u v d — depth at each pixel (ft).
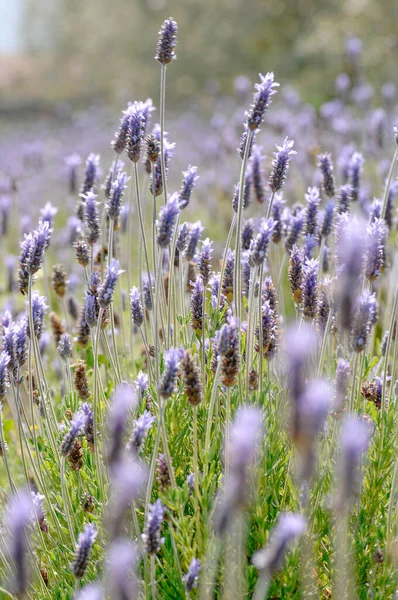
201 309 5.62
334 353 6.03
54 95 39.86
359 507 5.37
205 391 5.65
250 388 5.59
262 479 5.41
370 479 5.50
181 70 35.94
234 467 4.69
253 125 5.45
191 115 22.34
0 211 7.16
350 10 26.63
